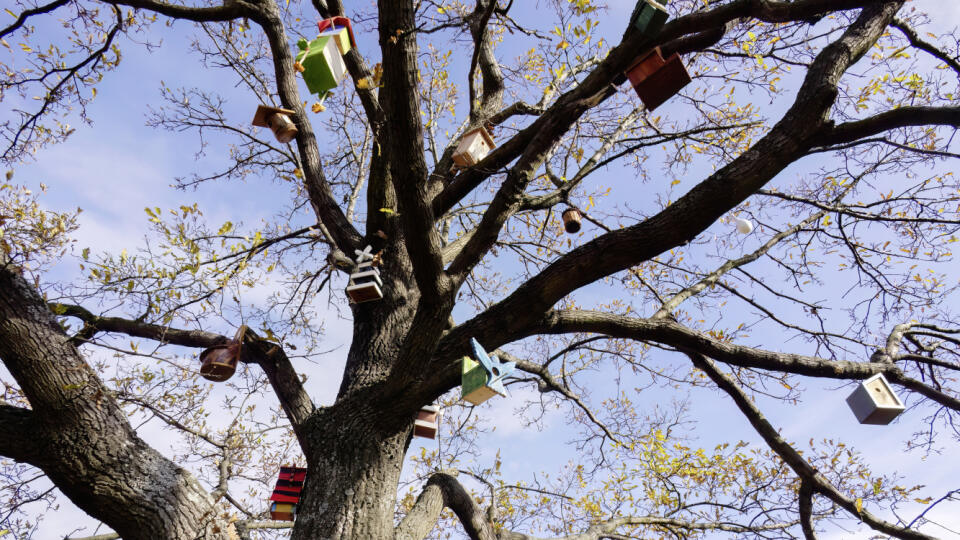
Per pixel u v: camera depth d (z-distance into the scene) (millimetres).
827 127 4023
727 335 6098
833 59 4227
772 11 3746
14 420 3939
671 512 6812
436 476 5500
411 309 5430
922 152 4883
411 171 3447
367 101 5316
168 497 3934
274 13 5824
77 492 3850
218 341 4871
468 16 3799
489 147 5117
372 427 4477
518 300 4371
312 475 4449
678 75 3865
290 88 5977
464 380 3850
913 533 4832
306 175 6031
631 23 3764
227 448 5711
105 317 4824
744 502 6664
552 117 3951
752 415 5488
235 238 5613
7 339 3807
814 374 4695
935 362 5059
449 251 6180
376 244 5773
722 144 6336
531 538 5758
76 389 3908
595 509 7531
